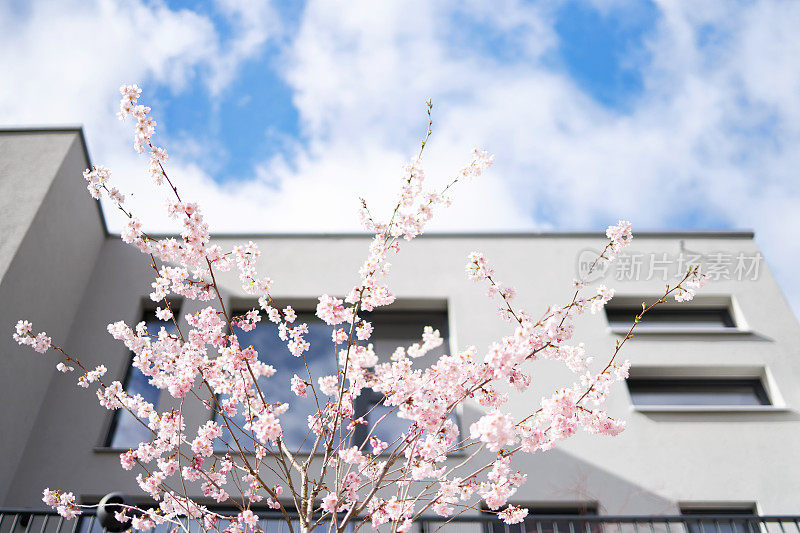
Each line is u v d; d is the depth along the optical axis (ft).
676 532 21.34
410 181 12.82
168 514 13.08
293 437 22.76
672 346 26.63
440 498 12.49
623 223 13.17
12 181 25.52
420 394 12.46
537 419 12.46
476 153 12.95
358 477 12.75
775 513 21.70
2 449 21.48
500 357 11.20
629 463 22.89
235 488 20.93
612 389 25.29
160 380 13.16
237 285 27.94
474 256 13.46
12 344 22.27
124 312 27.07
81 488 21.74
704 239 30.78
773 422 24.16
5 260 22.56
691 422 24.14
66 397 24.26
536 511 21.97
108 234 30.07
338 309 12.80
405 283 28.40
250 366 13.69
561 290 28.30
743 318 27.84
